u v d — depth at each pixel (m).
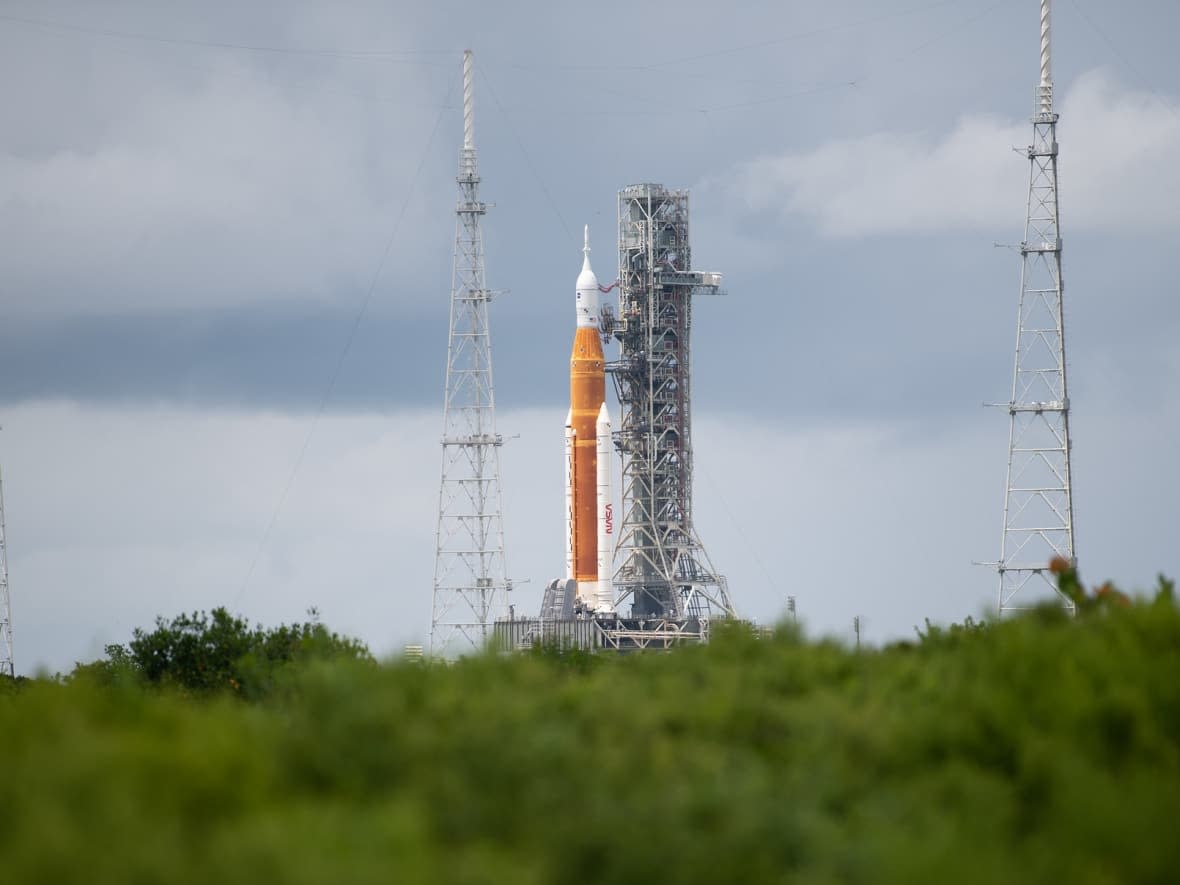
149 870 63.59
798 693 111.88
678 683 110.88
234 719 97.88
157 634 182.50
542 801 78.00
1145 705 89.25
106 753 77.50
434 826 75.94
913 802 79.06
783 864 72.44
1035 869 69.62
